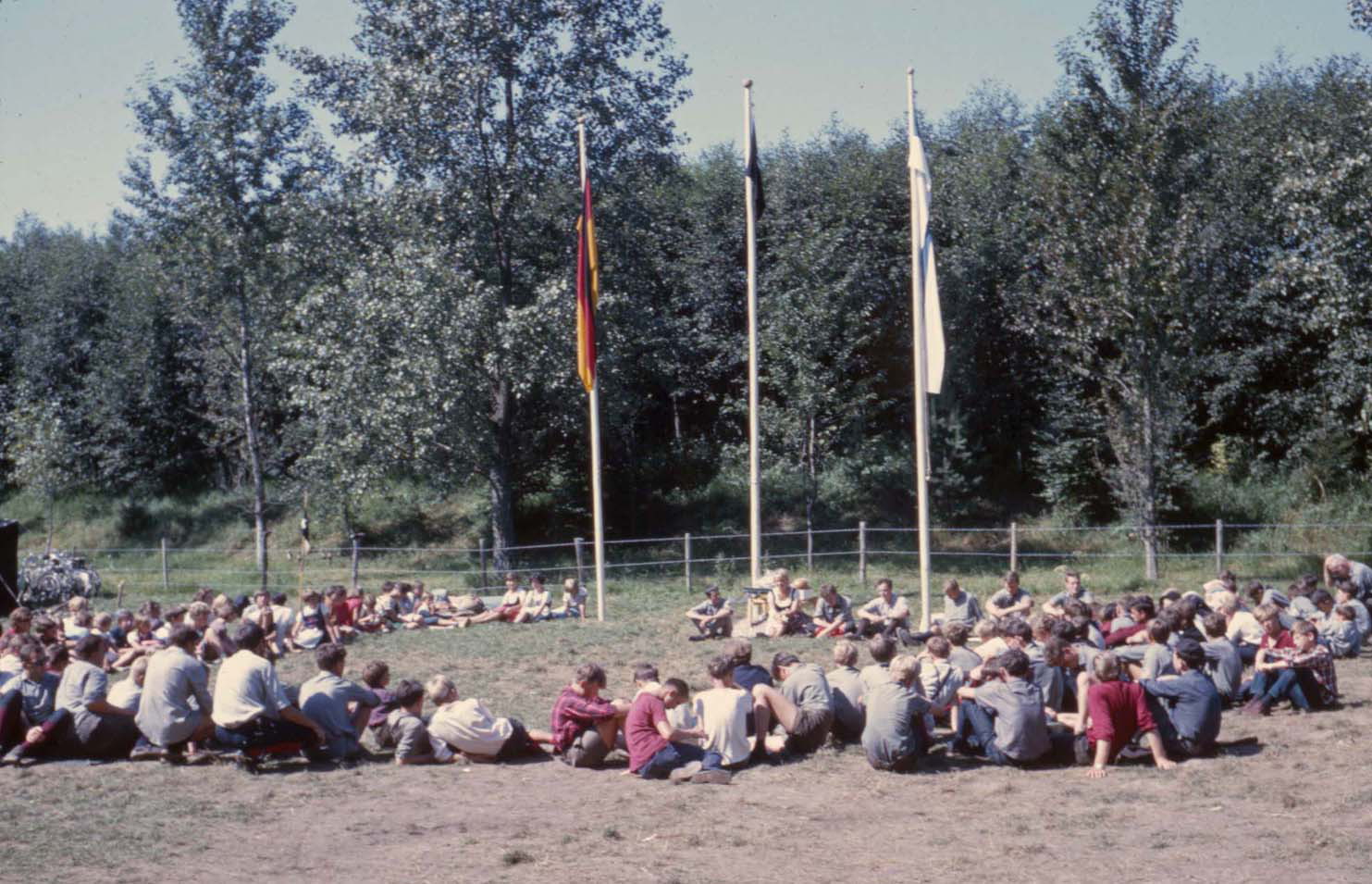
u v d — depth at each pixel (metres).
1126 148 27.25
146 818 9.31
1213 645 12.47
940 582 26.97
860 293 32.38
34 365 44.50
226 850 8.48
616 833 8.73
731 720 10.69
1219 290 29.58
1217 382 34.53
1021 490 35.66
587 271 21.31
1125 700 10.24
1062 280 28.34
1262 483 32.62
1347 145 25.58
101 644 11.60
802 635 19.11
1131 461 28.17
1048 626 12.45
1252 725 11.65
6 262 51.12
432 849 8.44
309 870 7.97
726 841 8.49
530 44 30.22
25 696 11.50
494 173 30.52
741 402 35.78
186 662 11.24
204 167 31.91
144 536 40.75
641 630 20.23
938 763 10.79
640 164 31.33
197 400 42.28
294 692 13.02
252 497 40.88
